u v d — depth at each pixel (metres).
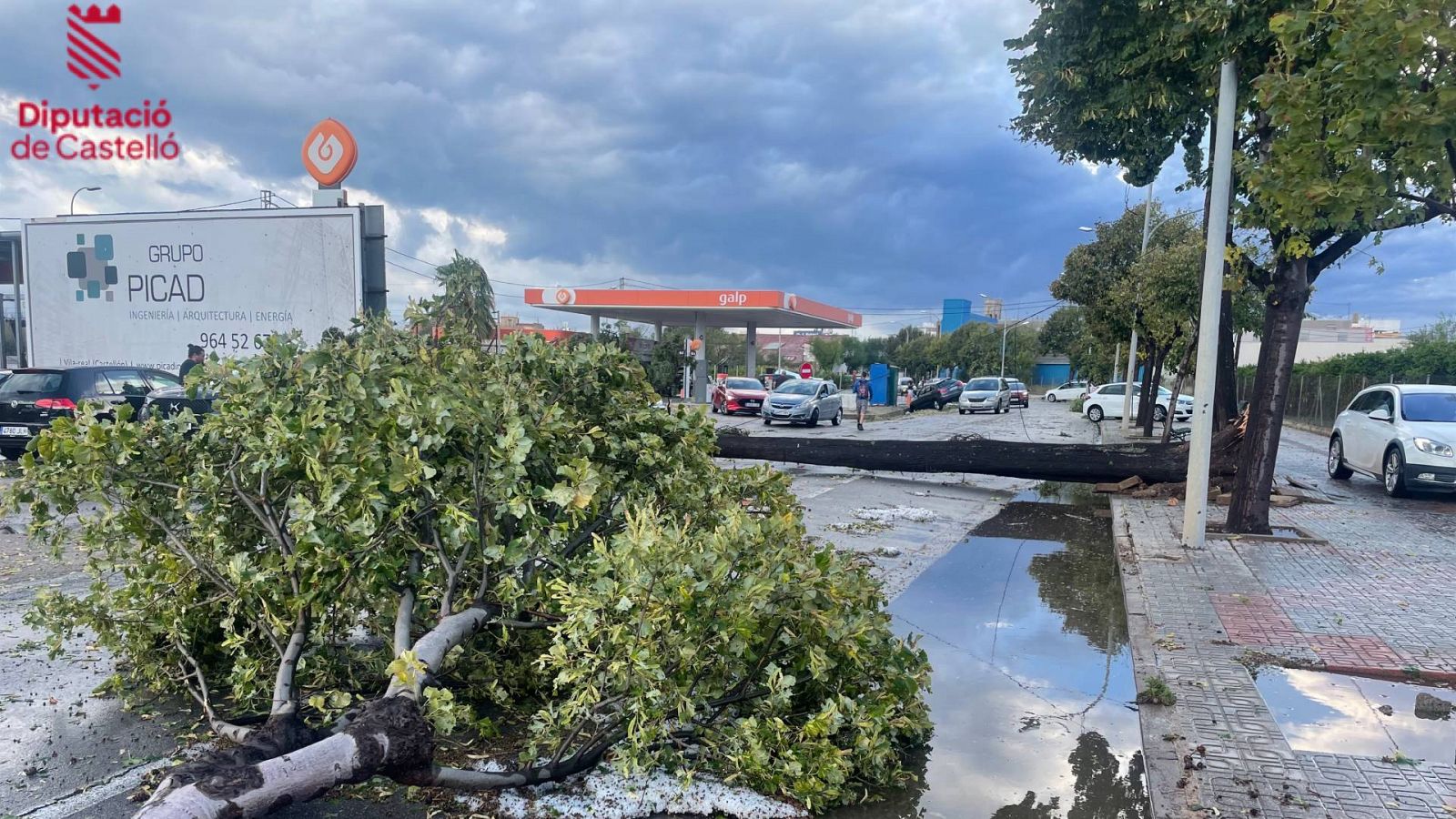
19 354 26.78
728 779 3.78
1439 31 3.75
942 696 5.15
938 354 80.19
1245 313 19.45
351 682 4.48
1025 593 7.62
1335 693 4.97
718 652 3.67
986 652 5.98
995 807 3.82
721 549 3.62
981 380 40.84
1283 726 4.52
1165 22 9.25
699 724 3.97
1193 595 7.00
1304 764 4.04
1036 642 6.22
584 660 3.51
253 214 15.01
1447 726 4.53
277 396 4.46
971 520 11.62
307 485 4.08
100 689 4.45
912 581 7.97
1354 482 14.65
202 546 4.41
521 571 4.31
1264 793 3.76
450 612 4.06
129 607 4.39
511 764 3.88
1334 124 4.33
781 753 3.68
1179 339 22.47
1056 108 11.47
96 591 4.38
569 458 4.36
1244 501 9.59
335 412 4.28
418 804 3.58
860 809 3.79
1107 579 8.21
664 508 4.94
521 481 4.14
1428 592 7.13
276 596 3.94
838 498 13.06
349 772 3.08
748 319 42.69
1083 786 4.03
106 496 4.29
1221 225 8.55
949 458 13.43
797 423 28.23
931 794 3.94
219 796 2.78
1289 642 5.79
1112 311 25.62
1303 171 4.48
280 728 3.31
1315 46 5.82
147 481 4.37
